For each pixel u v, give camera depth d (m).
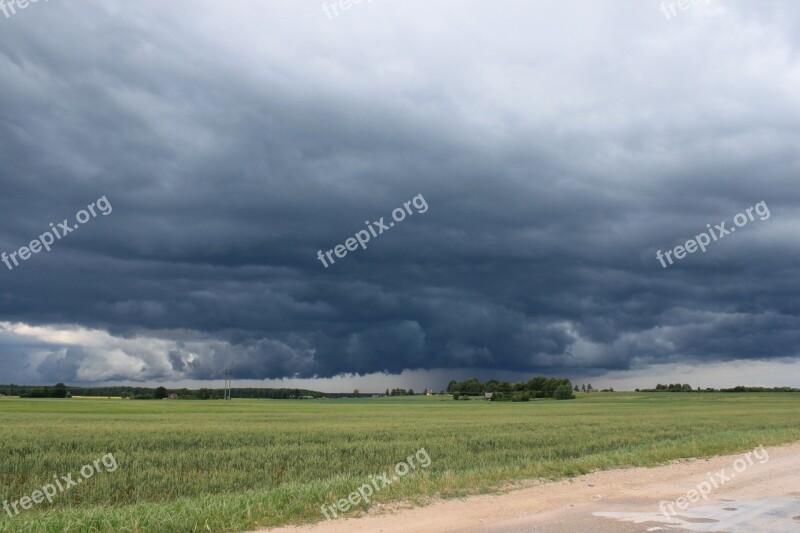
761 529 10.07
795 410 77.00
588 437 31.56
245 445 27.58
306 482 17.17
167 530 10.12
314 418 56.28
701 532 9.85
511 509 11.91
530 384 167.25
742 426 41.22
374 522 10.84
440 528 10.31
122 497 16.28
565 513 11.45
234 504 11.64
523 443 28.75
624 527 10.22
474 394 181.88
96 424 41.75
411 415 63.62
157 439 29.19
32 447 25.00
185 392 156.50
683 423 45.12
